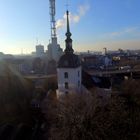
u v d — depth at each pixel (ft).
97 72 501.56
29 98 277.44
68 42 245.65
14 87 265.75
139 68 563.07
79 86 250.16
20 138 162.91
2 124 185.68
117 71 509.35
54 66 550.77
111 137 105.81
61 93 244.42
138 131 107.24
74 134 112.57
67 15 241.76
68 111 133.28
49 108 210.38
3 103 228.63
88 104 140.05
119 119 112.88
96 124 110.83
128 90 228.22
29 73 551.18
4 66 289.74
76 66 242.37
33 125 194.18
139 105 166.50
